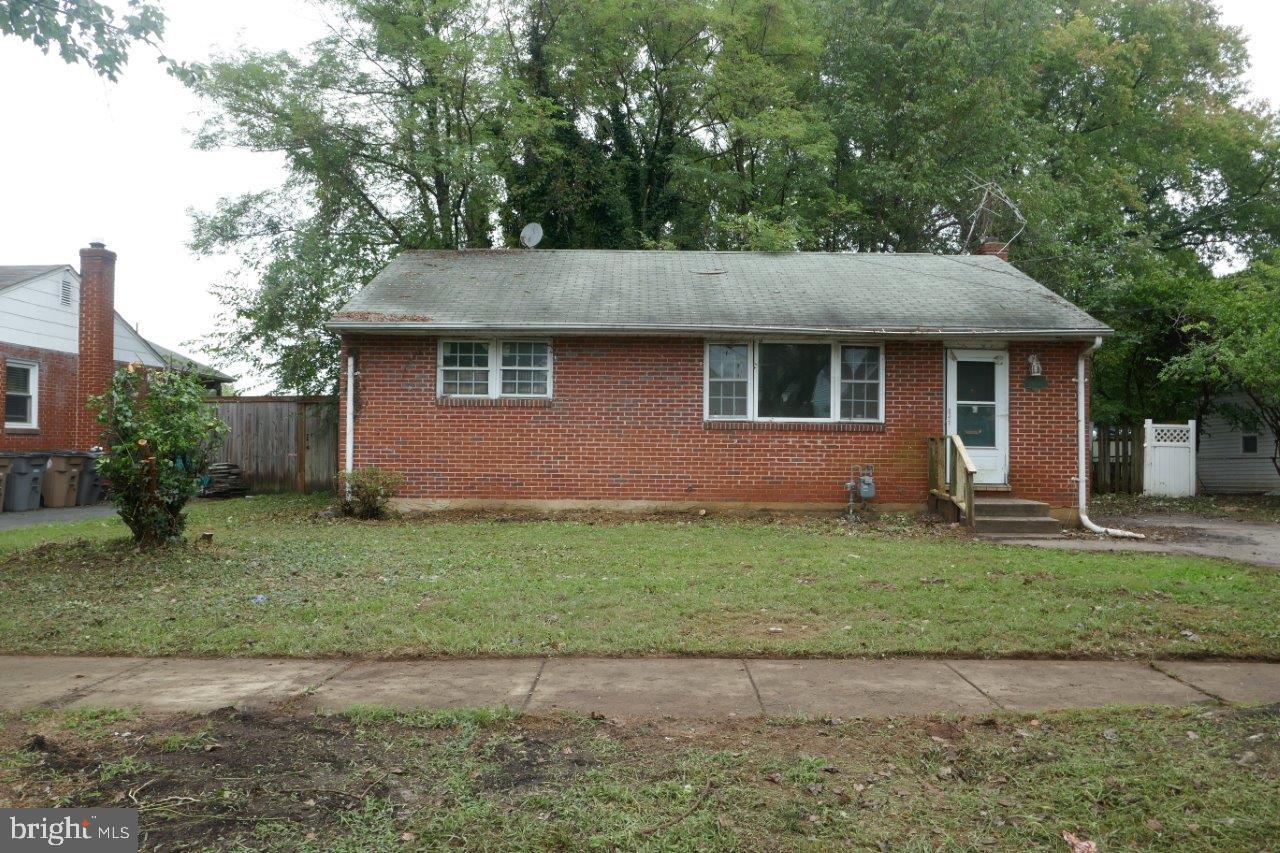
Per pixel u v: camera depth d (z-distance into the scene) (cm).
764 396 1395
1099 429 2047
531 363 1398
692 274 1588
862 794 382
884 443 1386
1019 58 2428
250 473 1900
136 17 884
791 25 2484
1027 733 454
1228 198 3228
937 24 2392
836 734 451
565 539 1101
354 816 357
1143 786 391
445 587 798
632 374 1388
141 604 738
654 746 434
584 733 451
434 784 389
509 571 878
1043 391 1385
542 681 544
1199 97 3156
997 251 1814
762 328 1320
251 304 1856
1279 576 888
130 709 487
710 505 1383
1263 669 582
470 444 1392
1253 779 399
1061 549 1088
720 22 2395
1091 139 2966
